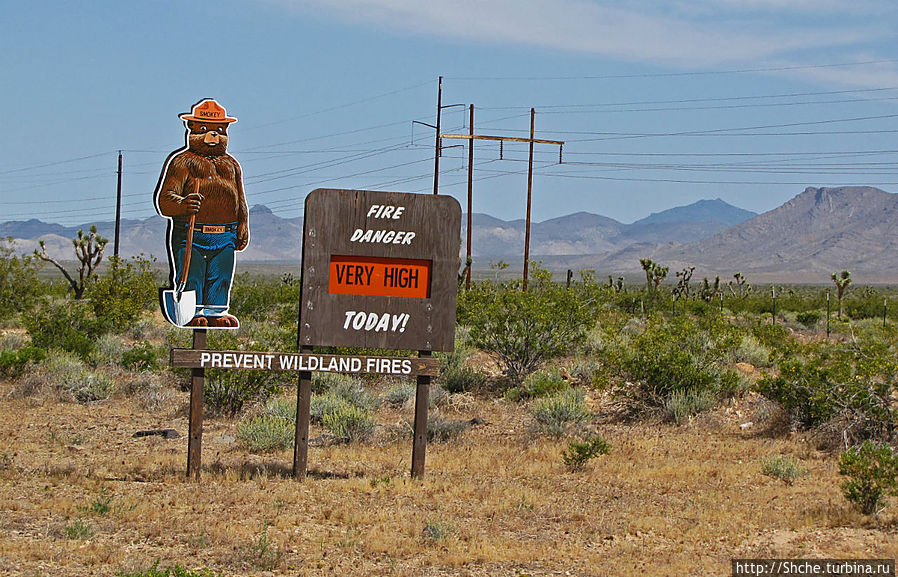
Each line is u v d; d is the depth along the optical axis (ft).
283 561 31.89
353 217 46.68
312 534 35.91
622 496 43.75
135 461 49.85
